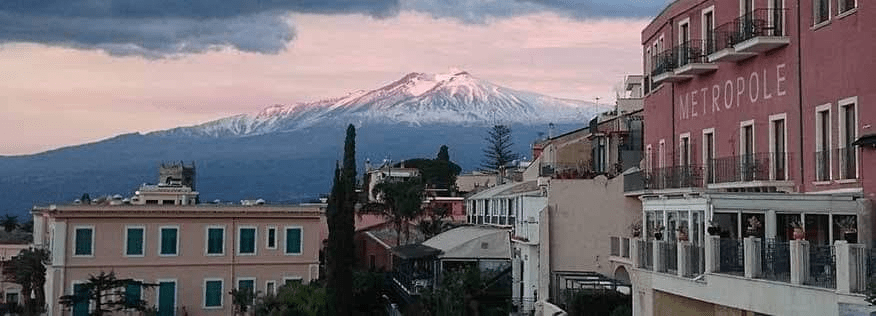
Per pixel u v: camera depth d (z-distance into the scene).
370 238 84.12
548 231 50.00
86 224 64.19
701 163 37.22
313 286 63.41
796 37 29.95
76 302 62.09
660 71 40.19
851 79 26.75
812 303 21.09
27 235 93.62
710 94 36.53
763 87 32.12
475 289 51.88
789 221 26.98
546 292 49.62
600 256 49.84
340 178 62.28
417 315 54.16
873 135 25.28
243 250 67.44
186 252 66.19
